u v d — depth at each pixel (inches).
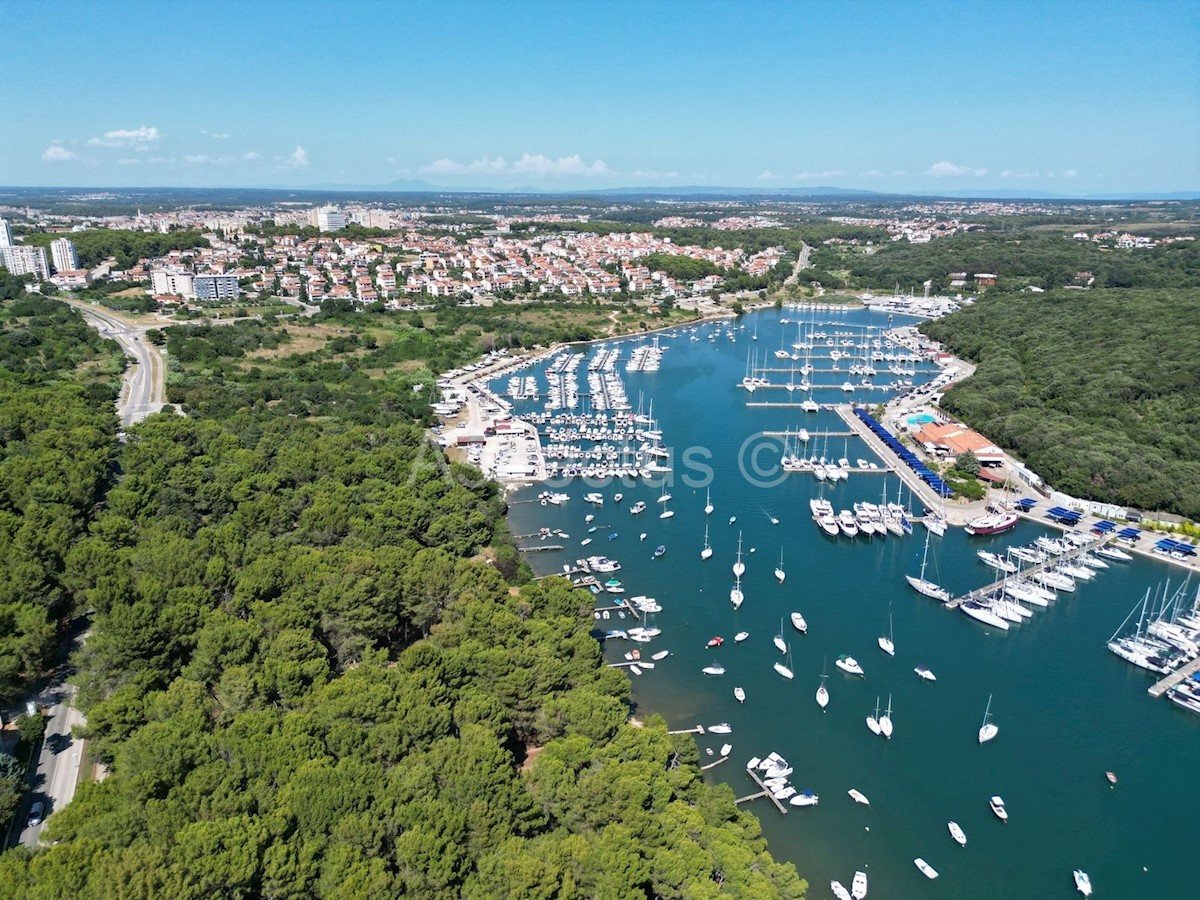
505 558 7042.3
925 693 5994.1
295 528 6879.9
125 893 2795.3
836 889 4365.2
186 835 3159.5
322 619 5231.3
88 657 4722.0
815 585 7519.7
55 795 4212.6
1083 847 4699.8
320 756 3833.7
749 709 5777.6
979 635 6747.1
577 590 6072.8
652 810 3951.8
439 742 4033.0
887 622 6924.2
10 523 5890.8
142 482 7086.6
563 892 3275.1
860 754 5369.1
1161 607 7150.6
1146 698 5969.5
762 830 4736.7
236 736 3878.0
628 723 4758.9
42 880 2901.1
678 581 7554.1
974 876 4493.1
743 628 6791.3
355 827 3373.5
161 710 4094.5
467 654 4874.5
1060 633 6776.6
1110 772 5251.0
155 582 5147.6
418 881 3240.7
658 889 3548.2
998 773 5226.4
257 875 3139.8
